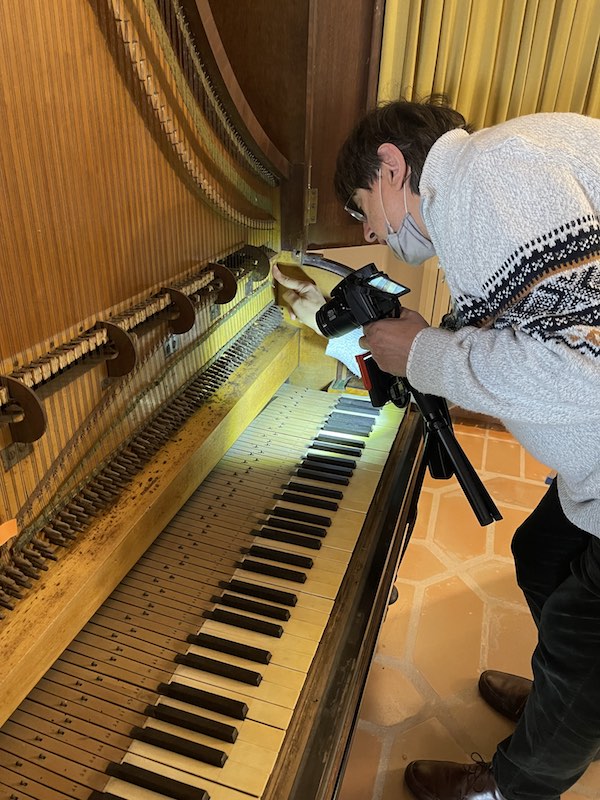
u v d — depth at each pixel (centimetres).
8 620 70
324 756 72
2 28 59
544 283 72
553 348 71
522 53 209
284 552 102
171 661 83
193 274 107
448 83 209
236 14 114
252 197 122
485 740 154
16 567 76
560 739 109
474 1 196
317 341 148
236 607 92
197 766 71
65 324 77
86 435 86
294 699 79
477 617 188
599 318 70
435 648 177
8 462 70
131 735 74
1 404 66
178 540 104
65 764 70
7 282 66
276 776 70
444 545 217
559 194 70
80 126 72
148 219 90
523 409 76
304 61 114
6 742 72
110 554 80
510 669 172
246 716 76
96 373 84
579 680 104
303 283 135
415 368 87
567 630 104
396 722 157
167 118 86
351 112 161
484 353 78
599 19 206
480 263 77
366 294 100
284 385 156
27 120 64
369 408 146
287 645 86
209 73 95
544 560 131
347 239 169
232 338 132
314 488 117
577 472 89
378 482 121
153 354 100
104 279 83
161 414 108
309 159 125
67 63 68
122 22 73
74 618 75
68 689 78
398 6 181
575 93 222
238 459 126
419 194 91
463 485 104
